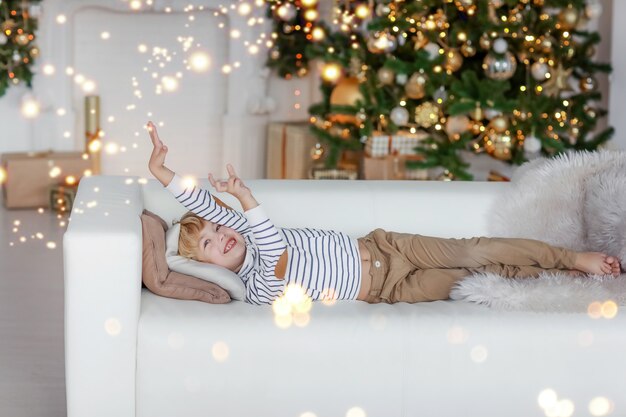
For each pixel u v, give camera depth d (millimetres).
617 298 2857
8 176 5984
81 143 6691
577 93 5754
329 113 5848
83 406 2643
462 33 4996
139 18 6594
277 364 2631
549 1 5109
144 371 2629
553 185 3352
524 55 5121
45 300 4207
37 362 3451
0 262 4812
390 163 5484
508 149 5102
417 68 5094
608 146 5289
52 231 5500
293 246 3035
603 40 5867
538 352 2684
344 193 3346
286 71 6574
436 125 5168
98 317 2607
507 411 2707
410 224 3352
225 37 6656
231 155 6719
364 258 3092
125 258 2594
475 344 2662
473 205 3379
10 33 6082
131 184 3256
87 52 6590
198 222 3016
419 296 3016
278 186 3340
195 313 2701
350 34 5816
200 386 2635
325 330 2635
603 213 3232
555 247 3119
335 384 2648
